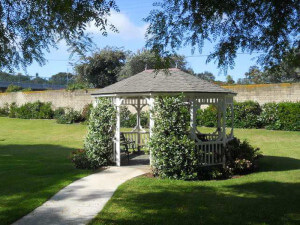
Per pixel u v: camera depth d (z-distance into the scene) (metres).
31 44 5.50
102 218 5.48
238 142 10.85
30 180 8.16
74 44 5.39
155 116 8.84
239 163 9.53
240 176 9.29
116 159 10.37
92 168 9.76
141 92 9.10
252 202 6.41
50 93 28.45
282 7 5.23
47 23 5.42
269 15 5.53
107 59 29.83
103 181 8.17
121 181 8.20
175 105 8.70
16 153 13.30
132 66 28.39
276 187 7.61
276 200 6.54
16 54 5.45
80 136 19.00
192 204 6.25
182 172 8.45
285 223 5.26
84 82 31.06
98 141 9.96
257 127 18.50
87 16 4.95
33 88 38.47
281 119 17.48
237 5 5.43
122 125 21.36
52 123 25.05
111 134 10.58
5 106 33.06
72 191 7.21
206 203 6.33
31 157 12.18
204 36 5.89
